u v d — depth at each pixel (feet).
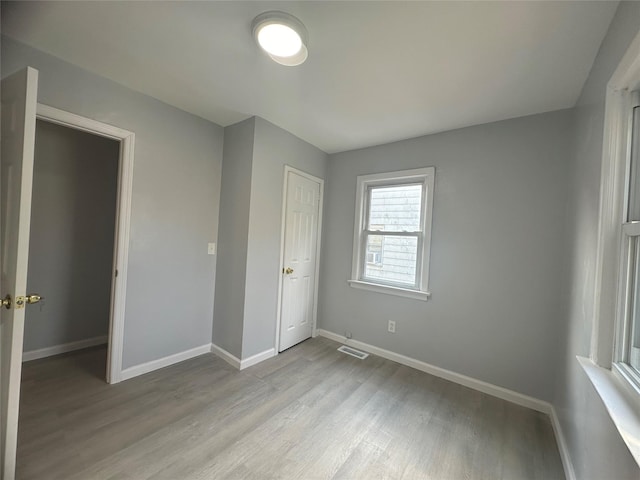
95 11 4.70
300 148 10.03
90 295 9.57
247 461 5.03
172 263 8.32
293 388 7.52
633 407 3.26
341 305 10.93
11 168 4.18
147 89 7.23
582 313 5.07
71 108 6.24
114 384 7.20
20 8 4.65
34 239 8.41
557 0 4.02
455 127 8.41
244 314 8.42
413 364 9.05
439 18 4.45
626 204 4.06
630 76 3.82
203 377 7.82
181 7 4.55
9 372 3.96
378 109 7.63
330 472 4.90
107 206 9.91
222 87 6.95
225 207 9.25
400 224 9.71
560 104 6.79
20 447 5.00
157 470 4.73
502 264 7.67
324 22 4.63
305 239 10.59
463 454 5.46
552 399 6.84
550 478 4.99
